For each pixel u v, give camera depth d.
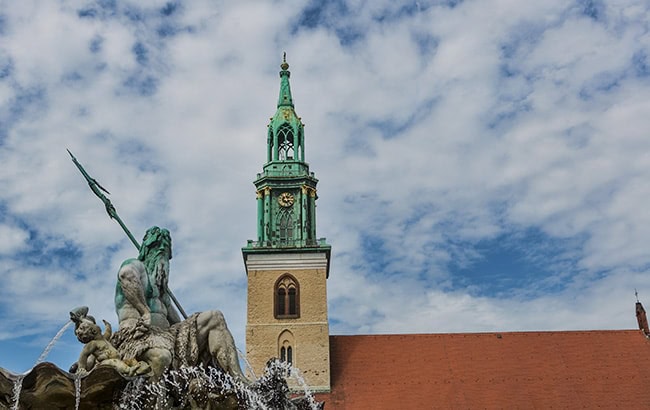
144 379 13.67
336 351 62.47
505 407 57.25
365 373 60.44
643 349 61.31
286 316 61.38
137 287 14.95
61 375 12.77
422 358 61.53
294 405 15.34
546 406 57.16
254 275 62.66
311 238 64.06
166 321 15.31
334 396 58.59
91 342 13.73
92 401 13.23
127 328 14.37
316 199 66.25
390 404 57.88
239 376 14.65
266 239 63.38
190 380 14.07
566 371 59.66
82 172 16.50
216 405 14.05
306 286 62.22
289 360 60.31
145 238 15.98
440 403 57.72
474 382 59.19
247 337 60.69
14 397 12.63
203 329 14.76
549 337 62.97
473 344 62.66
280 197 65.19
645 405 56.81
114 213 16.47
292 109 69.81
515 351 61.72
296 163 66.25
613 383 58.50
